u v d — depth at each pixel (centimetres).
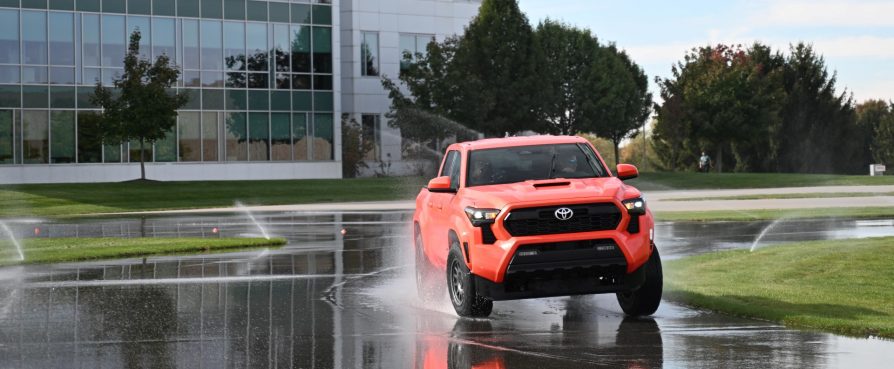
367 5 6456
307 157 5856
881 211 2992
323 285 1473
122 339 1002
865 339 953
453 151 1291
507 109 5734
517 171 1193
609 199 1084
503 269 1066
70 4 5175
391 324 1094
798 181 5394
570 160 1209
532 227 1074
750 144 7794
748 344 932
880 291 1274
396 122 5806
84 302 1290
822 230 2352
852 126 8619
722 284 1373
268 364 870
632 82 7681
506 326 1072
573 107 7381
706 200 3816
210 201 4216
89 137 5241
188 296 1347
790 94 8381
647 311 1129
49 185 4731
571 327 1057
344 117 6419
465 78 5591
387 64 6544
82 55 5206
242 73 5638
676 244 2055
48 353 925
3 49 5044
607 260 1073
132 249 2069
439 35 6738
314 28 5869
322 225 2841
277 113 5756
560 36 7319
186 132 5494
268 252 2028
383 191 4772
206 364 870
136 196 4319
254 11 5669
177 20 5441
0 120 5047
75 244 2258
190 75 5484
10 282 1530
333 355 909
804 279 1405
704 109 7556
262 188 4753
